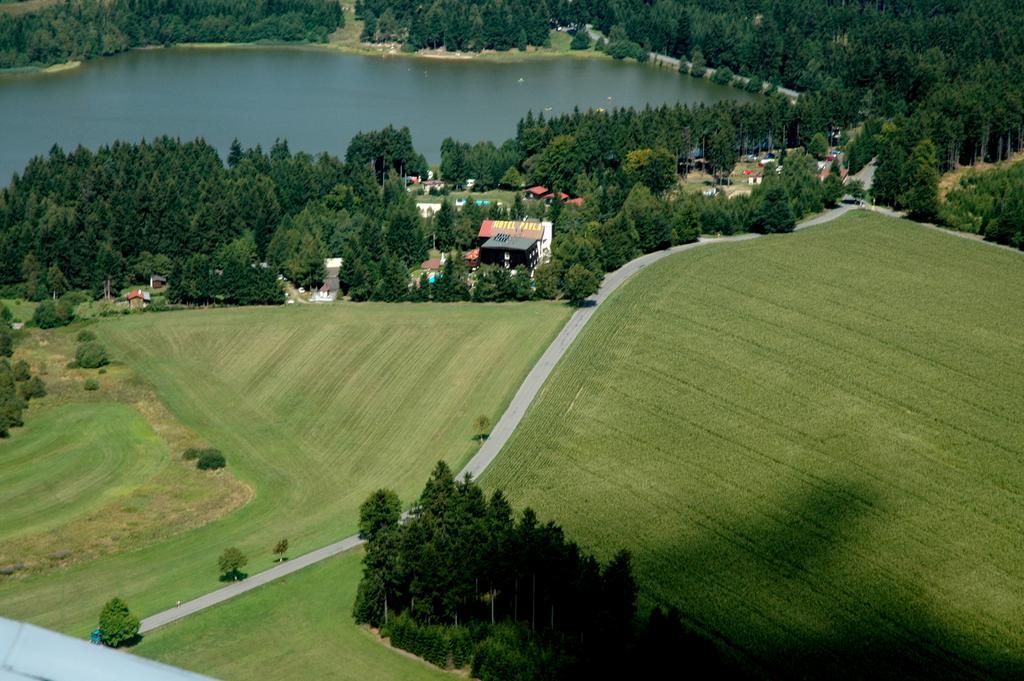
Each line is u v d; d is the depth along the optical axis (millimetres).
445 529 185750
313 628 181875
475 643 170000
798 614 183000
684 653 158625
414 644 173250
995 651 175500
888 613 183875
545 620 174375
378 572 181000
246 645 177500
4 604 191000
